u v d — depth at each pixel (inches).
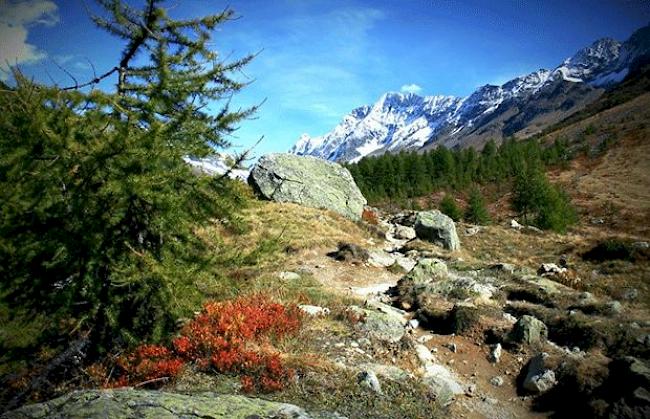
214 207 346.6
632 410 280.1
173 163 322.7
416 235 1190.9
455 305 515.2
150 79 336.8
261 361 321.7
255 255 372.8
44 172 277.1
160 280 316.5
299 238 843.4
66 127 271.7
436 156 4018.2
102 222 308.2
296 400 288.7
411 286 614.9
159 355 327.3
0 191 275.4
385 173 3503.9
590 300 543.5
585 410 305.3
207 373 316.5
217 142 339.3
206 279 347.9
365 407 292.7
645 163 3331.7
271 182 1211.2
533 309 514.0
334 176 1321.4
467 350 442.0
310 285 588.7
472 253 1167.6
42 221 303.3
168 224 330.6
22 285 317.4
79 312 333.7
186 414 211.9
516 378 389.4
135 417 203.9
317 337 395.9
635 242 914.7
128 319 345.4
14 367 327.9
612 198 2684.5
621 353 397.1
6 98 270.7
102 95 278.1
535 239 1348.4
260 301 436.5
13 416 202.4
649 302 603.8
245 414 219.8
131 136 289.0
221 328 355.3
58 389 319.0
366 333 419.2
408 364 381.7
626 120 4758.9
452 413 319.9
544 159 4010.8
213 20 333.4
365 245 954.1
